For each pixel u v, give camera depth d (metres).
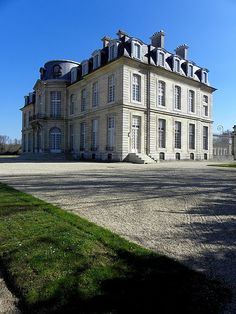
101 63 33.03
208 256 3.54
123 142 29.05
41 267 3.16
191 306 2.43
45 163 25.45
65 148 39.28
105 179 11.62
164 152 32.91
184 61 36.47
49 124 39.38
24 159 36.25
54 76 40.31
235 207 6.34
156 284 2.77
